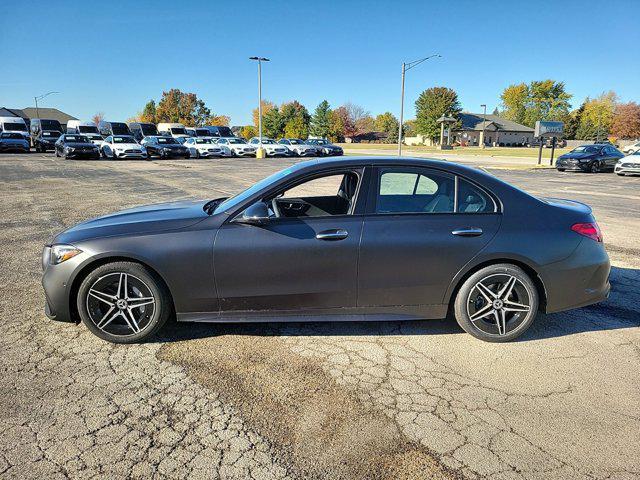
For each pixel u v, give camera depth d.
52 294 3.52
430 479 2.23
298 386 3.03
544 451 2.44
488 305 3.66
